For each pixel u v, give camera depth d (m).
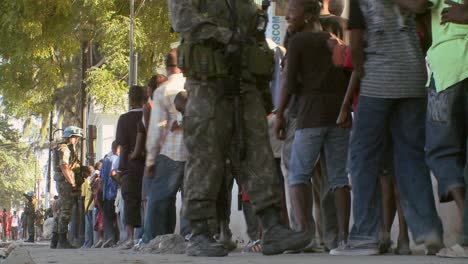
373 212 9.35
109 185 21.94
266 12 9.26
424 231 9.16
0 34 39.09
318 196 12.11
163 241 13.05
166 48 38.94
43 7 38.50
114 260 8.39
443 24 8.45
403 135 9.25
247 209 12.58
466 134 8.57
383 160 9.44
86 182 25.91
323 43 10.57
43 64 41.66
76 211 24.88
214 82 8.89
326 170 10.95
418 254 9.89
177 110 13.52
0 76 40.94
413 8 8.80
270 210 9.02
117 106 39.41
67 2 38.47
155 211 14.31
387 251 10.25
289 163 11.21
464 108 8.49
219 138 8.93
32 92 44.09
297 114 10.79
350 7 9.23
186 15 8.82
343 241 10.49
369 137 9.23
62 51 40.66
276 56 13.39
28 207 60.41
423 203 9.20
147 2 39.06
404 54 9.11
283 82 11.05
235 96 8.90
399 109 9.25
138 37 37.62
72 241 25.47
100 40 38.66
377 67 9.12
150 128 14.30
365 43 9.19
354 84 9.92
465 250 7.93
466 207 7.94
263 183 8.98
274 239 8.96
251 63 8.95
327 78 10.54
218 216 10.73
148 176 14.39
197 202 8.98
